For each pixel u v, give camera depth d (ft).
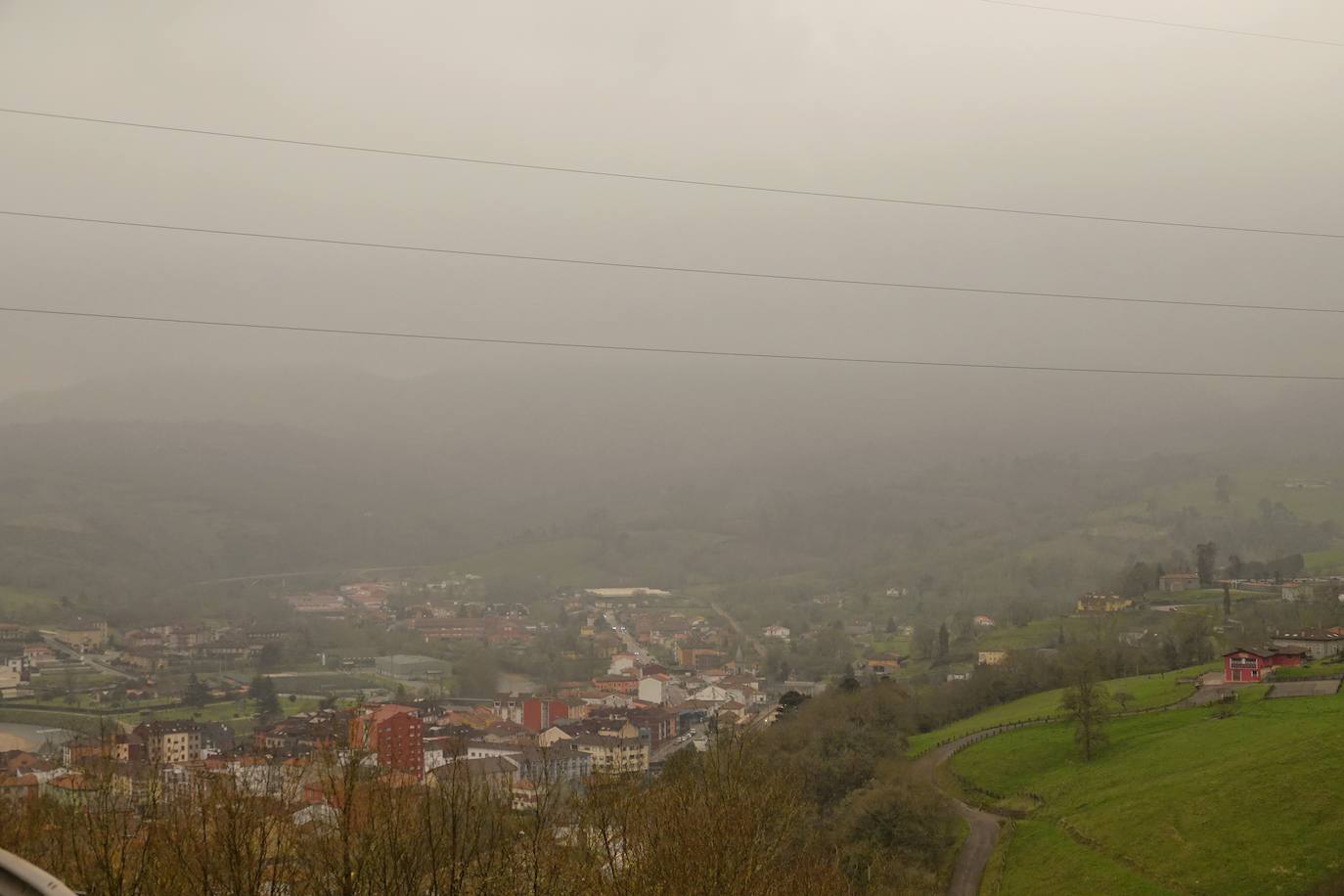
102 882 96.78
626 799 124.88
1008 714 479.00
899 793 280.72
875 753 350.64
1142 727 380.37
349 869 97.35
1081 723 378.94
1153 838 255.29
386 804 105.09
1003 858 277.03
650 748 496.64
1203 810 261.24
